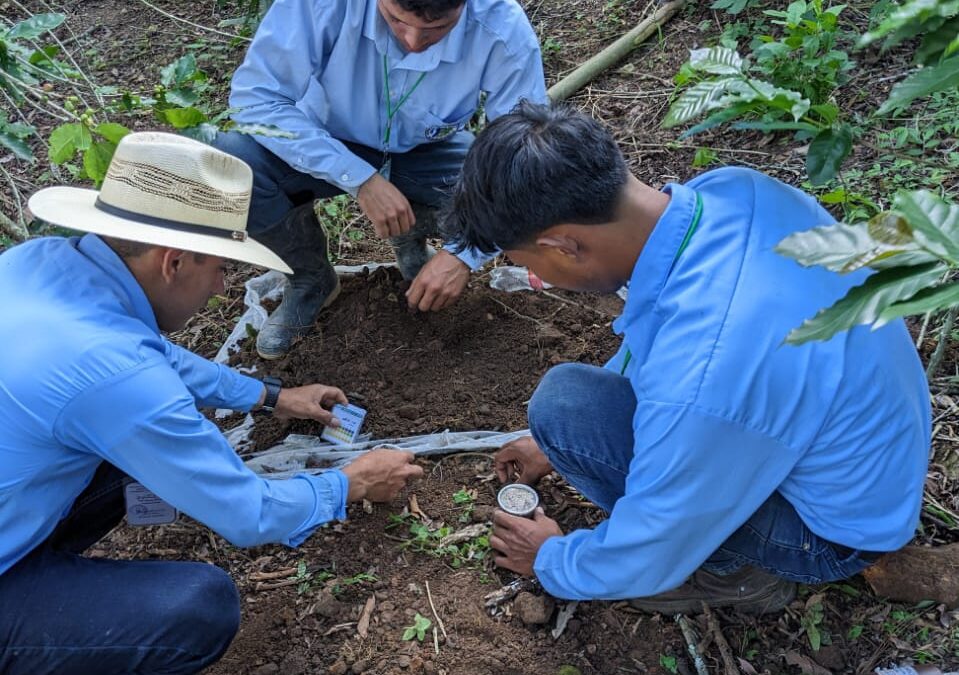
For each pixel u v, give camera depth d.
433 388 3.12
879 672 2.14
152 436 1.84
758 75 4.07
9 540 1.91
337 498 2.24
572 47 4.86
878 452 1.80
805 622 2.27
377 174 2.91
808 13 3.92
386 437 2.96
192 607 2.04
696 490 1.74
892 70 3.97
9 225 3.00
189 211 1.91
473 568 2.53
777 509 2.03
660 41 4.64
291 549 2.62
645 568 1.89
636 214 1.78
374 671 2.29
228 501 1.97
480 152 1.79
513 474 2.75
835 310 1.23
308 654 2.35
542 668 2.27
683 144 4.02
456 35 2.75
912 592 2.26
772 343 1.69
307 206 3.19
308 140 2.84
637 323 1.86
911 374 1.89
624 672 2.25
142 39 5.47
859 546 1.93
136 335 1.89
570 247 1.82
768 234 1.80
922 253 1.21
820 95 3.63
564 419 2.24
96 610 1.98
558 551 2.14
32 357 1.79
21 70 2.69
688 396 1.67
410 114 2.97
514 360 3.20
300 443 2.94
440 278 2.92
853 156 3.63
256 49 2.82
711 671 2.22
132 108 2.60
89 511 2.29
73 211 1.92
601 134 1.76
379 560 2.57
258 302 3.56
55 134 2.24
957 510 2.49
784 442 1.73
